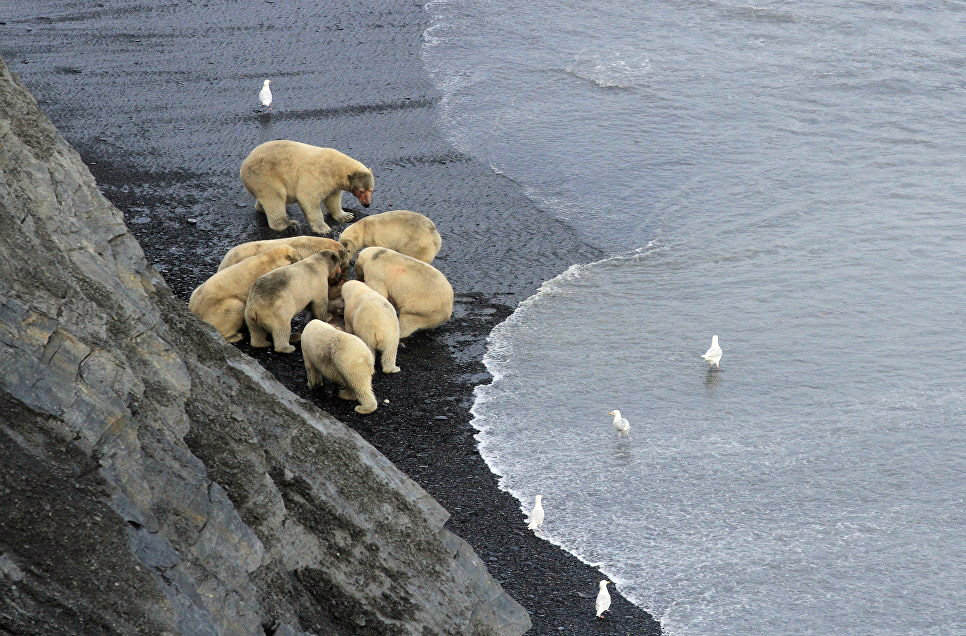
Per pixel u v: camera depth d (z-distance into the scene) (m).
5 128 38.84
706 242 82.50
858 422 59.66
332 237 81.31
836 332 69.19
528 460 56.94
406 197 88.44
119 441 31.41
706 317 71.44
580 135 102.38
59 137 41.97
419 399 61.75
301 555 36.47
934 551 49.62
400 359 65.88
